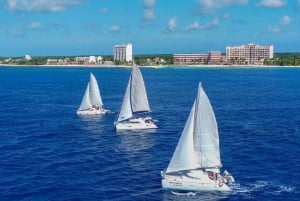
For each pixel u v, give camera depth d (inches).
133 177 2984.7
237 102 7480.3
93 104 6038.4
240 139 4229.8
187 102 7504.9
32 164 3321.9
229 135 4434.1
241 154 3607.3
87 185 2815.0
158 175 3029.0
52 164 3324.3
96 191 2699.3
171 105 7071.9
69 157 3550.7
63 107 6899.6
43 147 3922.2
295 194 2650.1
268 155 3570.4
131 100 4768.7
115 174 3058.6
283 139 4224.9
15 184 2832.2
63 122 5369.1
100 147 3934.5
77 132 4690.0
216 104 7185.0
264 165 3262.8
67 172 3105.3
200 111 2699.3
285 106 6889.8
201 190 2689.5
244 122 5270.7
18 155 3612.2
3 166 3262.8
